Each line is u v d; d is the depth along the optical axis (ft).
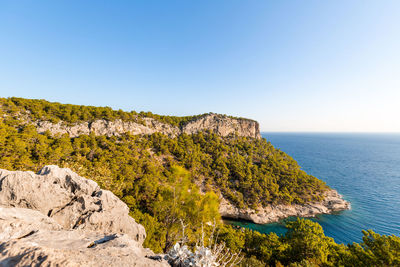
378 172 401.08
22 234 17.26
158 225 61.41
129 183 143.95
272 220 191.93
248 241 95.30
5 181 30.60
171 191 52.75
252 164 295.89
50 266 7.47
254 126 471.62
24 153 139.23
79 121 255.29
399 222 184.24
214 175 241.35
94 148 201.57
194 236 42.63
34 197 32.35
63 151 163.94
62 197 37.14
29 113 225.35
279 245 85.20
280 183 248.93
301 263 56.90
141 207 123.34
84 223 35.12
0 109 202.39
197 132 390.21
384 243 51.85
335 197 234.58
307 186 241.35
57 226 22.40
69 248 13.60
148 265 11.35
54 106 269.44
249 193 221.66
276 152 391.45
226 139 391.04
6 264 7.43
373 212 207.72
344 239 159.12
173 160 257.75
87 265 8.75
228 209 198.18
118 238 17.49
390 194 264.11
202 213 48.29
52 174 38.01
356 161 533.55
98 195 42.29
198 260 13.01
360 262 53.21
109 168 165.58
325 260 62.54
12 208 23.95
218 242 82.79
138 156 233.55
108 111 313.94
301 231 73.61
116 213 41.04
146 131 320.09
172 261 13.87
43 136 184.14
